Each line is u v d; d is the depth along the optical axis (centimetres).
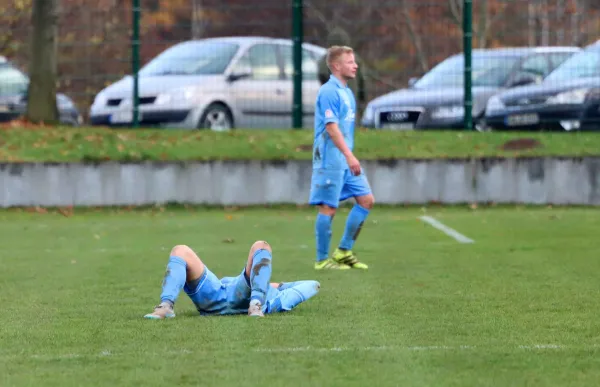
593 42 6981
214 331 2366
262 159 5997
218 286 2586
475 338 2309
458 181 5972
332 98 3606
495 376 1944
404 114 7025
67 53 7244
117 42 7219
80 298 2995
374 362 2059
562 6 7006
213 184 5956
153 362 2061
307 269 3625
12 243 4509
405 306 2764
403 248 4178
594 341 2280
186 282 2586
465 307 2748
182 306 2842
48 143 6288
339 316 2591
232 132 6556
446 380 1909
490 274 3419
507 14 7119
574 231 4662
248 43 7000
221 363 2050
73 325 2506
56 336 2361
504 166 5978
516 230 4731
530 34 7081
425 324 2484
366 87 7162
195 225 5147
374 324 2480
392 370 1991
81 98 7225
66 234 4828
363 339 2291
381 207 5928
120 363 2058
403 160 5950
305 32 6900
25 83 7312
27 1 7312
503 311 2681
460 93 7019
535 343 2255
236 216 5594
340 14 7456
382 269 3588
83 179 5900
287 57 6944
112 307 2817
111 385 1886
